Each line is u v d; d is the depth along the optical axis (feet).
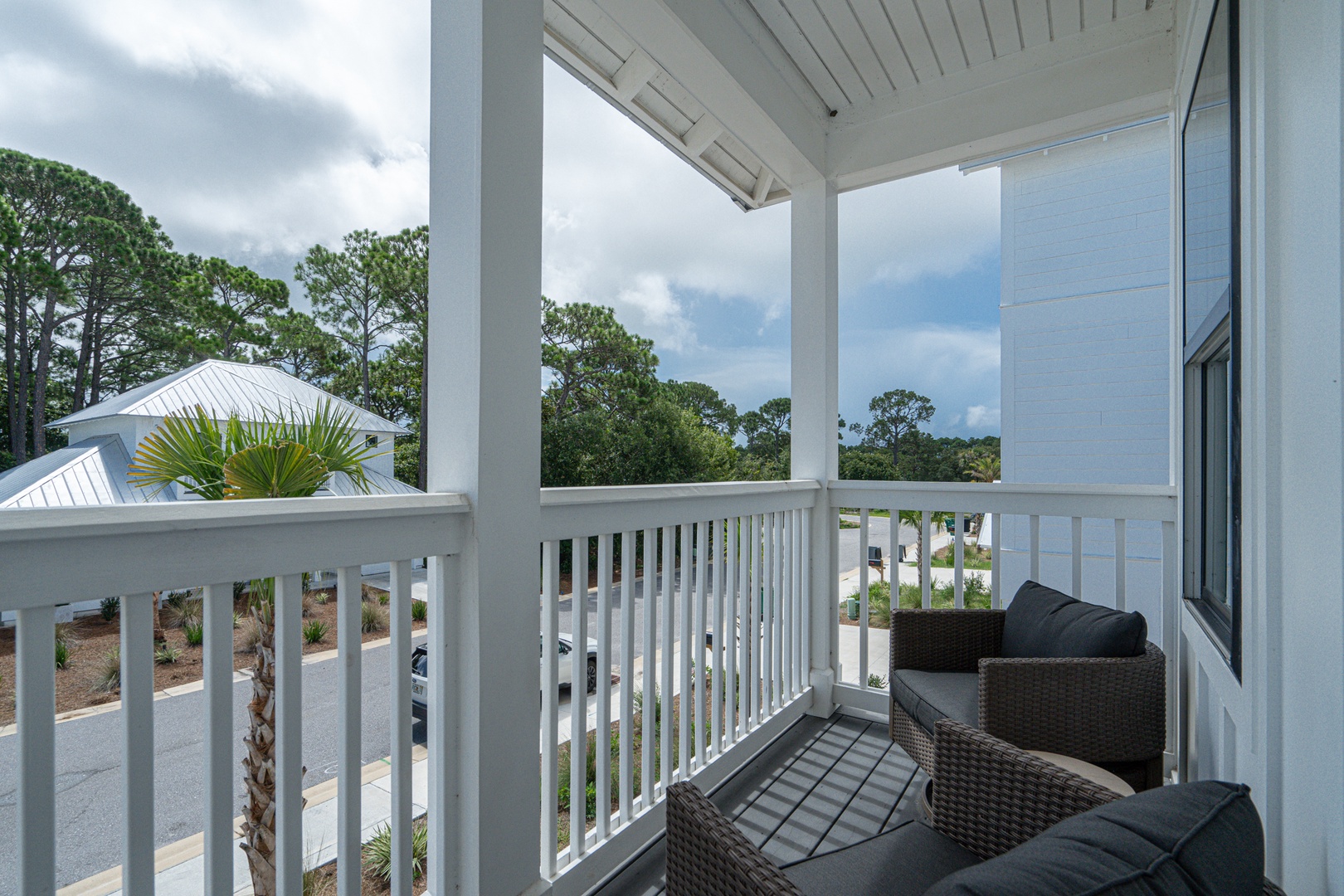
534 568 4.79
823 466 9.78
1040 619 6.41
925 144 9.13
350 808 3.65
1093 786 3.15
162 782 10.09
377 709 14.71
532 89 4.79
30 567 2.46
